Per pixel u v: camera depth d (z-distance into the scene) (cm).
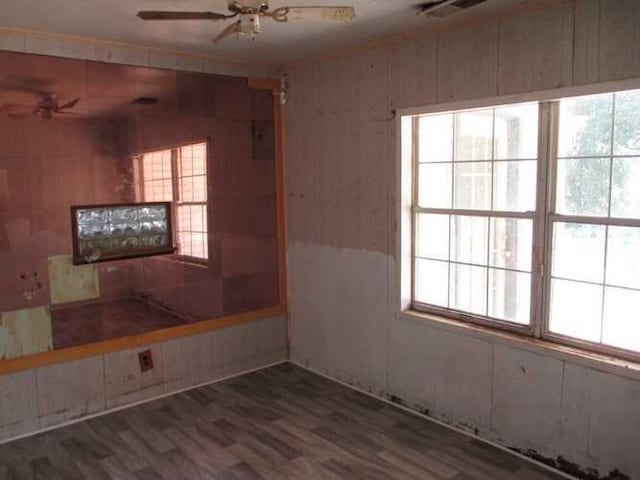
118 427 392
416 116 395
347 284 457
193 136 449
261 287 505
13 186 366
